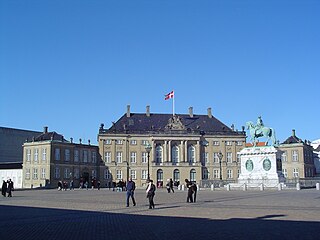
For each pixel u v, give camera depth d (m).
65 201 37.25
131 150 114.38
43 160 99.12
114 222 20.03
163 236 15.34
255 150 64.56
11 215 23.84
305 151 113.69
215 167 117.56
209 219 20.56
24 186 102.56
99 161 112.38
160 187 100.44
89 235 15.90
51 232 16.78
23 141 124.62
